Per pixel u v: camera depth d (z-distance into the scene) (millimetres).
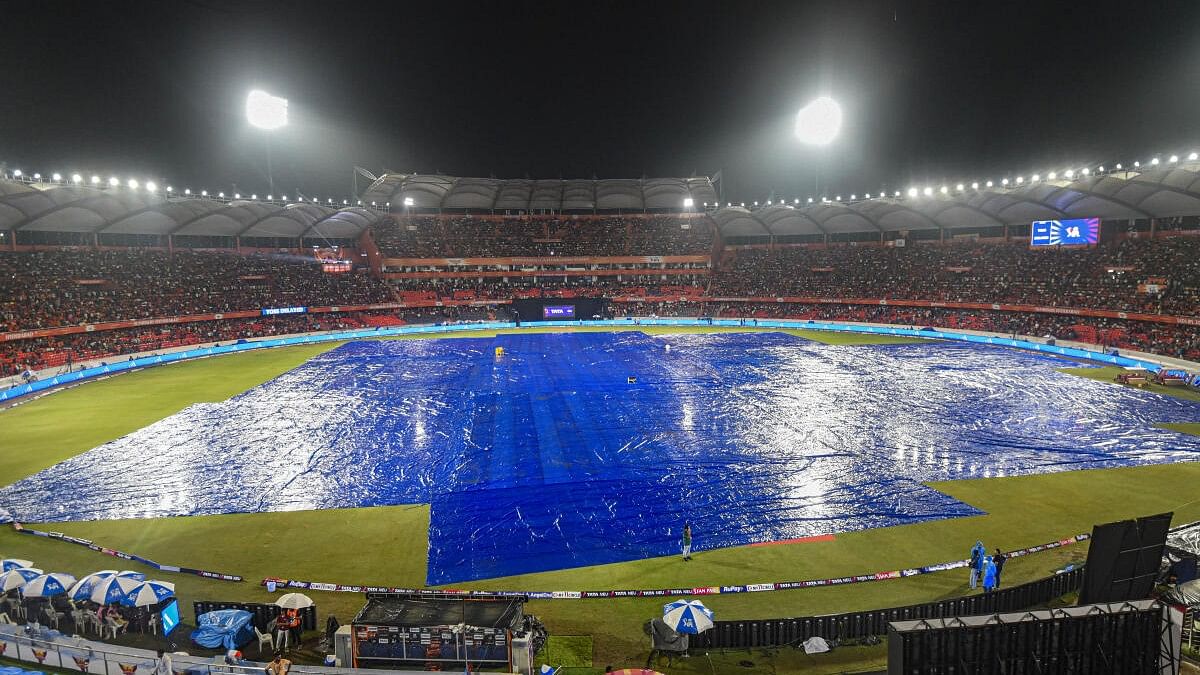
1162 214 74188
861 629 16547
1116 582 16016
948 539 22688
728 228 117500
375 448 34406
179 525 24672
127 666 14320
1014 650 12789
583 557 21859
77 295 72938
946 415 39906
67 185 81312
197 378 56406
